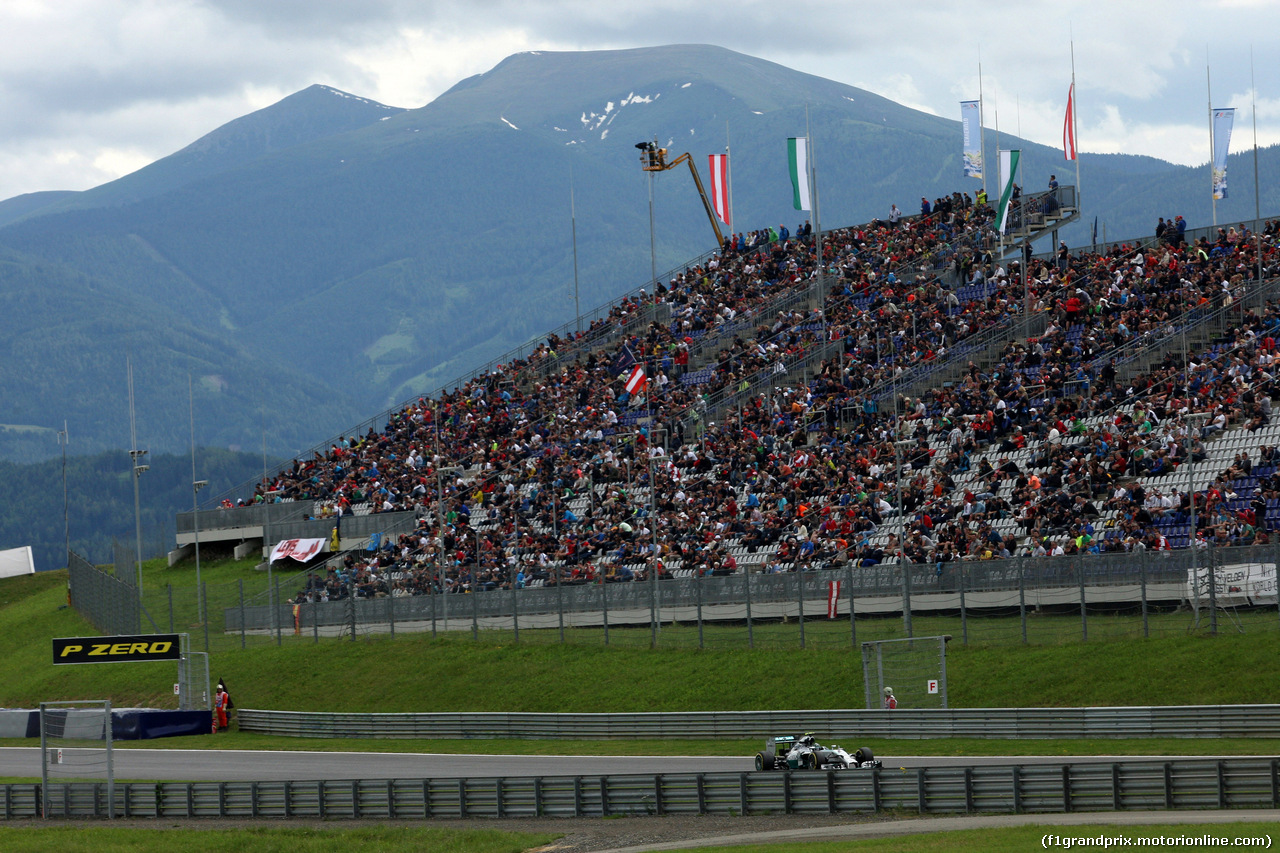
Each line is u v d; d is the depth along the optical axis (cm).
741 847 7481
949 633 12088
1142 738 10131
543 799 9169
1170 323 16000
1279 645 10462
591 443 18962
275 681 15725
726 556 14988
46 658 19125
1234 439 13562
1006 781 8038
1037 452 14638
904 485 14800
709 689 12694
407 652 15262
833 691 12012
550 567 15512
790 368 18762
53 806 10556
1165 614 11175
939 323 18088
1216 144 17900
